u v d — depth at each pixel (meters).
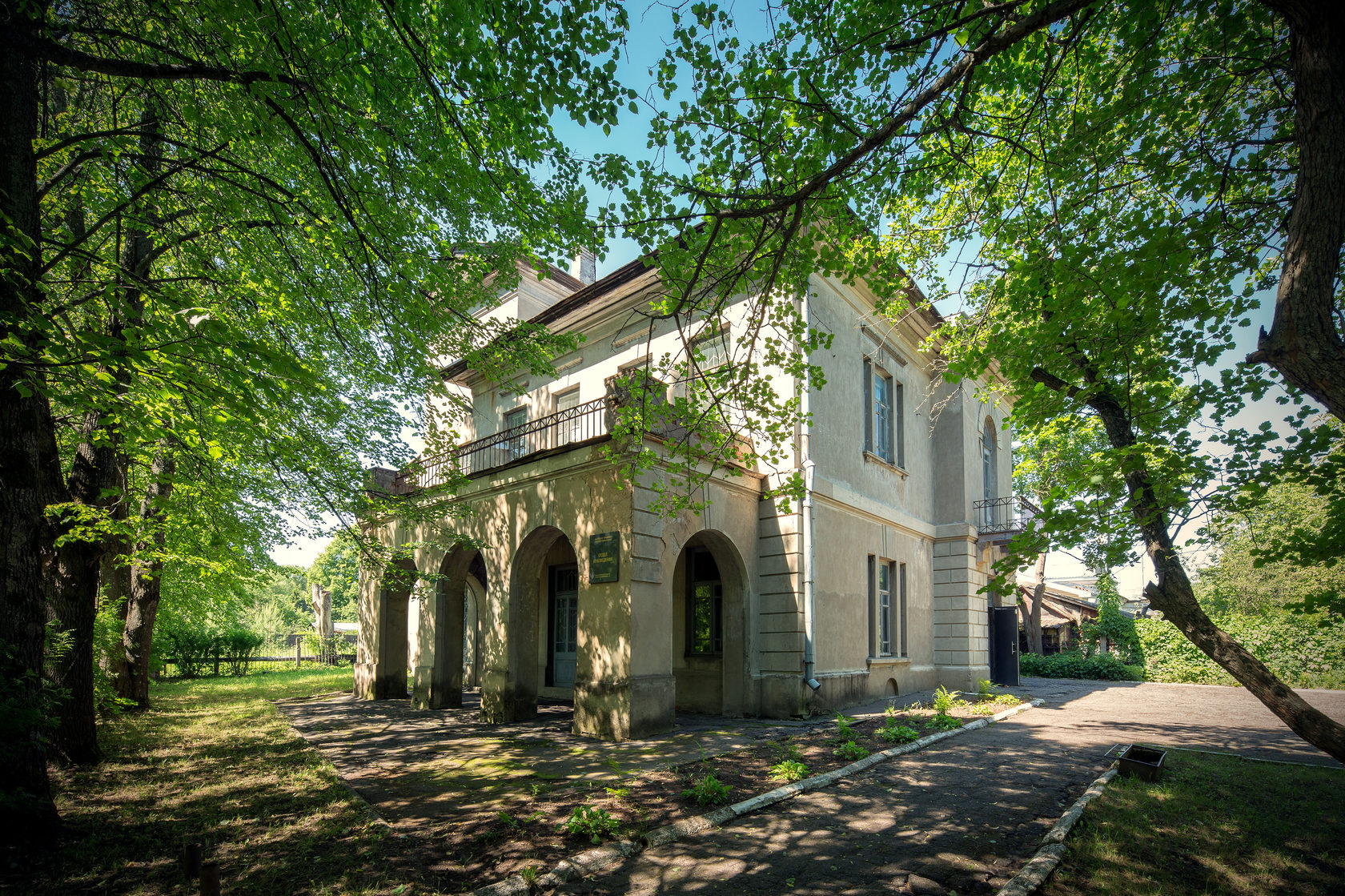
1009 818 5.85
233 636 25.06
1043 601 30.02
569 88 5.15
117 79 7.06
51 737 7.88
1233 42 5.25
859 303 14.32
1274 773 7.43
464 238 9.53
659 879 4.66
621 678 9.35
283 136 6.94
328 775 7.43
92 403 4.58
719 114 5.31
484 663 11.91
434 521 11.92
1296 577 17.80
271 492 10.22
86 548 8.21
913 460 16.55
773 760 7.90
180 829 5.68
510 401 17.52
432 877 4.62
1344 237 3.48
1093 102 6.21
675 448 7.57
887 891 4.43
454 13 5.21
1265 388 4.88
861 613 13.37
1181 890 4.35
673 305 6.73
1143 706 13.85
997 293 6.33
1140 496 4.96
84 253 5.55
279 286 8.18
